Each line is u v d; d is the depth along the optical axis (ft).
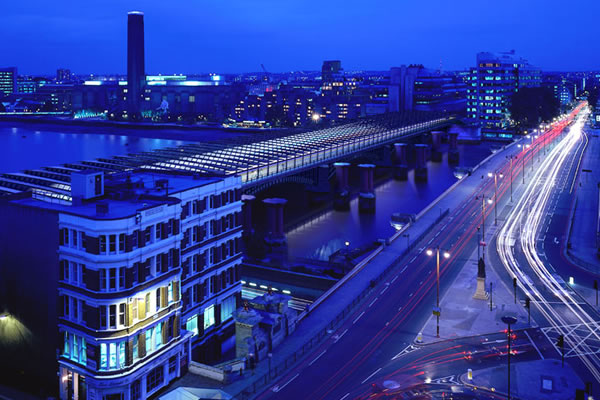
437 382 249.55
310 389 245.45
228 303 338.95
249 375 257.75
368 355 276.41
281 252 544.62
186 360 267.80
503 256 445.37
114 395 235.81
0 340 270.26
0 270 265.75
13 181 365.40
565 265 423.23
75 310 244.01
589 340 293.43
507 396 237.25
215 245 322.34
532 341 292.40
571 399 235.40
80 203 270.46
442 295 358.84
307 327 309.42
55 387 251.19
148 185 315.99
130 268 234.79
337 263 491.31
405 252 453.17
